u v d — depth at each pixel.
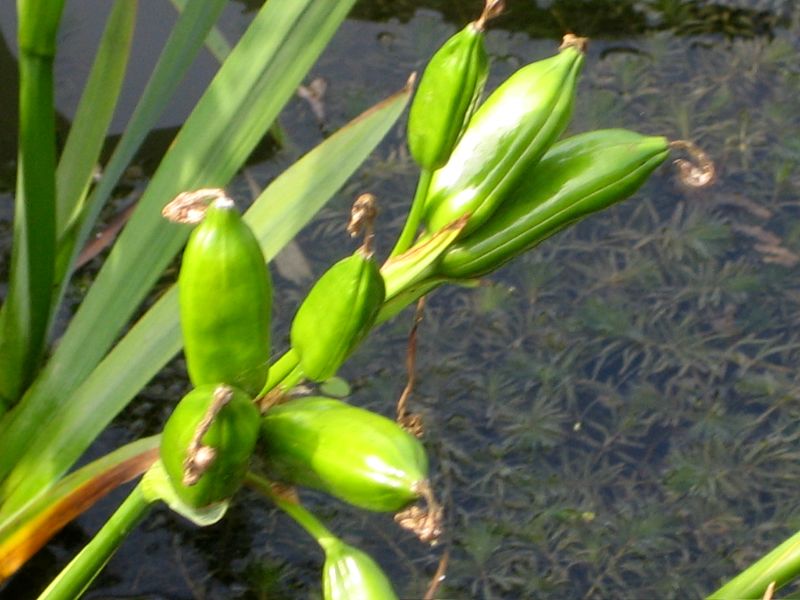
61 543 0.99
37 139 0.78
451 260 0.63
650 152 0.63
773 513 1.04
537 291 1.16
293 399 0.63
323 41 0.82
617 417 1.08
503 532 1.01
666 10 1.39
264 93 0.82
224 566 0.98
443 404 1.08
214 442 0.58
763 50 1.37
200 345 0.59
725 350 1.14
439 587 0.97
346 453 0.59
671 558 1.01
